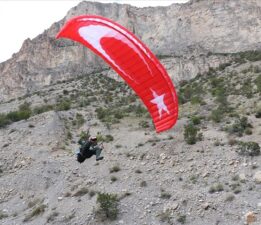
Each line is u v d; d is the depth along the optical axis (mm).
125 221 29672
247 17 150125
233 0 157250
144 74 15562
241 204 28703
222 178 32469
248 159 34188
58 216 32438
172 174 34750
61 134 50156
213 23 152250
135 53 15312
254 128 40875
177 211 29688
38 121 53781
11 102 99375
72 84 113188
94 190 34688
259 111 45312
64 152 44906
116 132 49312
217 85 74312
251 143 35094
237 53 129750
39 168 41438
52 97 93625
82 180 37250
